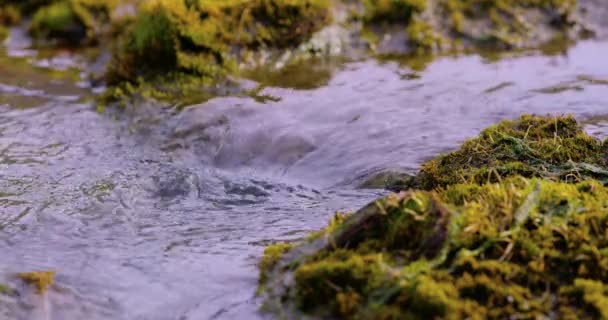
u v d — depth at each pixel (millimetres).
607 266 1369
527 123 1635
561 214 1417
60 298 1447
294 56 1986
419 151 1653
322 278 1374
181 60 1900
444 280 1366
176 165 1703
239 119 1781
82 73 1997
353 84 1885
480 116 1740
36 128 1807
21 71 2002
